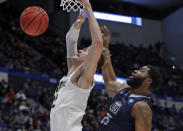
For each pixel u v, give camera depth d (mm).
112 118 2496
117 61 16969
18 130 8445
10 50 14367
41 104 10945
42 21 2756
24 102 9375
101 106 9258
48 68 14273
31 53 15695
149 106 2451
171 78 17750
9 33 16391
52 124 2170
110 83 2930
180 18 19234
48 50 16422
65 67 15320
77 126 2139
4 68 12648
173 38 19844
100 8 18781
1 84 11070
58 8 15227
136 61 17938
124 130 2428
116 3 18672
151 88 2600
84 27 17219
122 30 18891
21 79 12820
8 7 17234
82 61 2365
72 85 2168
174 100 16172
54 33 16547
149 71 2568
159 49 19734
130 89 2637
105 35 2961
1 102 9766
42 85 13211
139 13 19875
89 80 2156
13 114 9320
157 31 20469
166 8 19734
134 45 19297
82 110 2184
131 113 2420
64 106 2131
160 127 11688
